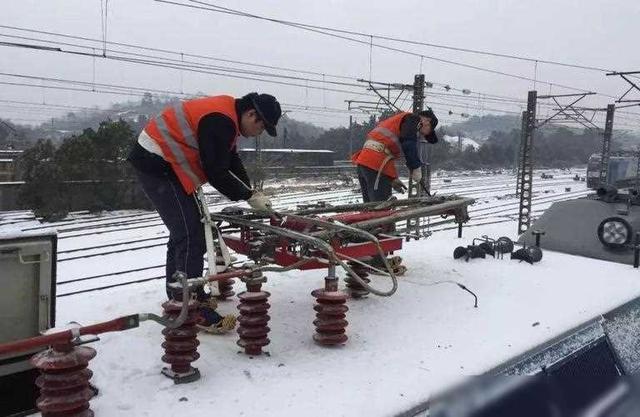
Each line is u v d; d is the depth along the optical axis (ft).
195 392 9.32
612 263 19.58
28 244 9.68
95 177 62.90
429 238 27.78
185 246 12.48
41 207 59.62
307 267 12.55
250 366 10.45
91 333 8.08
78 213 61.98
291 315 13.70
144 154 12.14
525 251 19.70
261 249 13.15
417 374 10.18
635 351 14.83
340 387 9.59
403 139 19.89
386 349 11.50
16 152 100.27
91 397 8.41
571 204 22.68
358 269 15.01
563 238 21.61
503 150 202.49
